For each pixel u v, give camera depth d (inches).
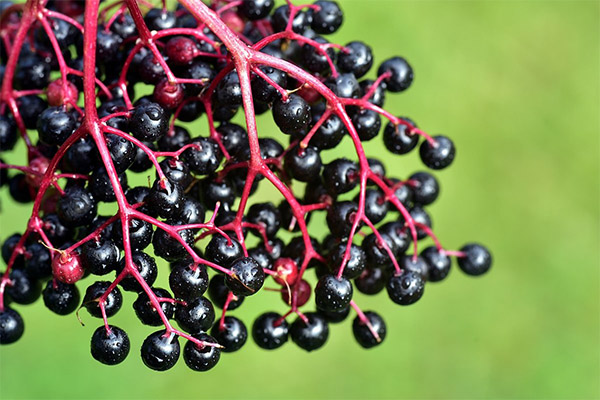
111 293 12.5
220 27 12.5
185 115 13.1
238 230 12.6
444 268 13.6
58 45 13.1
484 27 25.5
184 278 12.3
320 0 13.7
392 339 23.1
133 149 12.6
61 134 12.7
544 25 25.9
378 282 13.3
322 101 13.2
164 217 12.5
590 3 26.4
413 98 24.3
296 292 13.1
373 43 24.5
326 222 13.1
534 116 24.9
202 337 12.5
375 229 12.9
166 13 13.3
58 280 12.8
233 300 13.0
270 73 12.7
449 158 13.6
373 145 22.6
